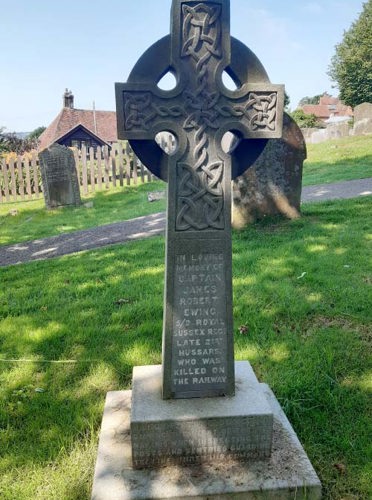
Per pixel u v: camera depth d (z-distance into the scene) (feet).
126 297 16.70
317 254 19.95
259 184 25.27
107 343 13.47
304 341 13.05
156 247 24.12
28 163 49.70
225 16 8.09
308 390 10.83
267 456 8.79
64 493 8.38
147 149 8.68
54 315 15.48
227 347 9.07
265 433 8.66
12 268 22.95
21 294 17.90
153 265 20.53
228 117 8.48
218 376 9.16
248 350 12.60
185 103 8.29
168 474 8.41
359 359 11.96
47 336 13.93
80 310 15.90
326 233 23.04
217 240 8.71
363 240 21.61
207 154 8.46
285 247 21.08
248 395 9.20
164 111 8.27
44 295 17.75
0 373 12.20
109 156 52.39
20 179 49.37
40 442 9.62
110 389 11.40
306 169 50.70
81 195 48.83
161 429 8.41
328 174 45.42
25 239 31.24
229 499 8.02
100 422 10.19
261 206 25.57
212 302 8.91
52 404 10.77
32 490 8.44
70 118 114.21
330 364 11.66
